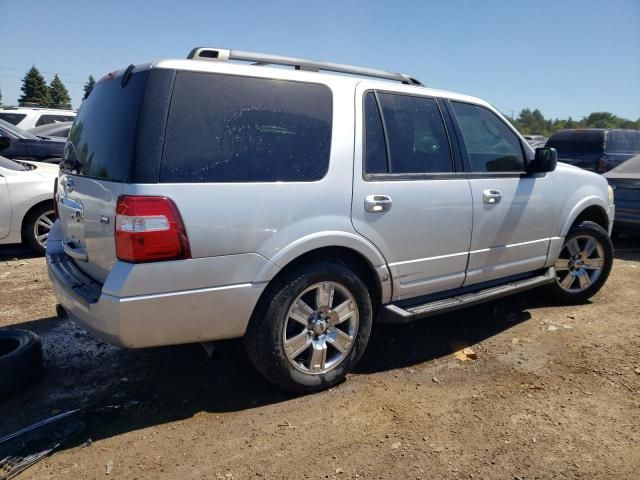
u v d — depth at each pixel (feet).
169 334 9.20
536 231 14.53
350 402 10.64
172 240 8.78
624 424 9.93
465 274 13.03
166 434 9.50
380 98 11.57
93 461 8.73
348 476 8.45
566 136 40.06
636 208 23.94
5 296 16.63
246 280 9.57
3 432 9.53
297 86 10.39
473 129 13.38
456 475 8.50
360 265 11.43
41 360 11.50
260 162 9.68
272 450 9.07
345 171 10.57
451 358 12.76
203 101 9.31
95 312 9.02
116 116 9.54
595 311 16.05
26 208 20.94
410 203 11.52
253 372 11.82
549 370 12.10
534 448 9.20
